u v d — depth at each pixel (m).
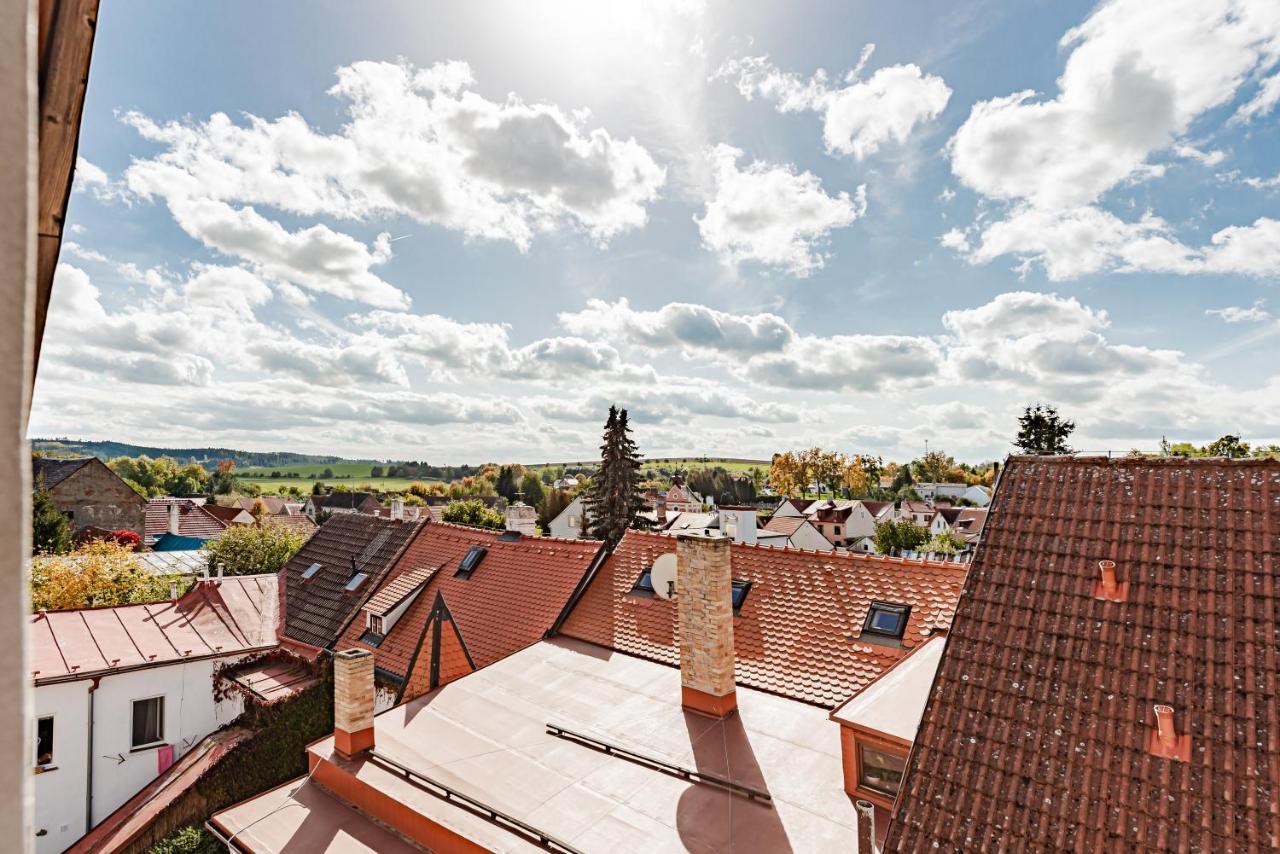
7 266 0.74
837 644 12.50
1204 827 6.32
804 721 11.06
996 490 10.15
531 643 15.59
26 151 0.77
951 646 8.58
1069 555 8.91
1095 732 7.24
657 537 17.70
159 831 14.76
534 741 11.05
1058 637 8.15
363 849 9.38
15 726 0.69
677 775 9.84
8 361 0.73
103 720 16.33
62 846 15.48
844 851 8.12
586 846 8.37
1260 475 8.70
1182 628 7.68
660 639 14.51
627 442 48.47
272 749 16.28
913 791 7.54
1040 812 6.91
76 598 24.50
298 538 35.28
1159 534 8.65
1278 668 7.04
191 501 61.88
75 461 46.59
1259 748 6.60
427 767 10.38
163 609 19.64
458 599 18.52
